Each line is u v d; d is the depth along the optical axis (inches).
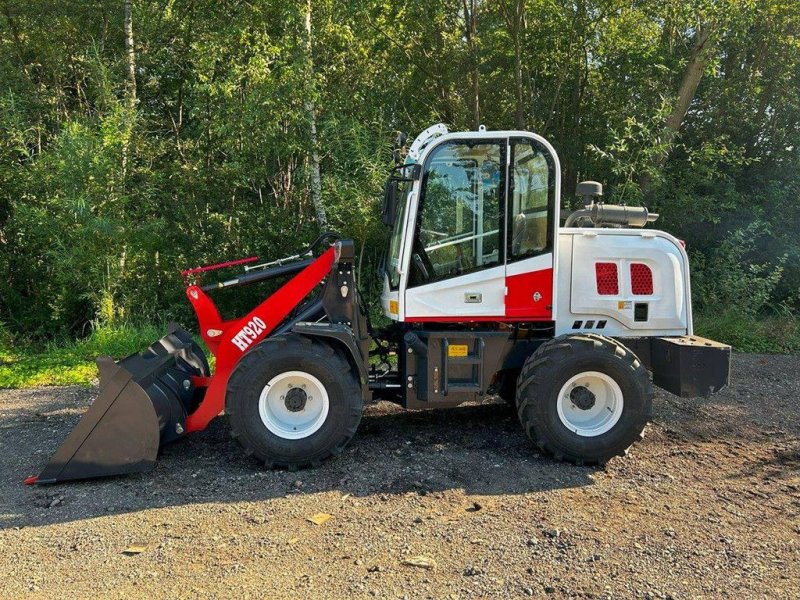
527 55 460.1
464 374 195.0
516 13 419.5
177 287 426.3
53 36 450.9
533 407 184.7
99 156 378.6
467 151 191.0
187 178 442.6
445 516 152.8
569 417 188.1
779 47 477.1
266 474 178.2
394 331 215.5
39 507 158.1
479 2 435.8
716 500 163.3
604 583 124.2
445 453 194.4
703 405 251.1
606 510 156.7
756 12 423.8
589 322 202.1
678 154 487.5
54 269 420.2
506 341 197.6
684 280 207.6
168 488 169.2
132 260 417.4
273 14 414.3
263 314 194.4
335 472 179.5
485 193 192.2
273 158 444.8
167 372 201.2
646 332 205.8
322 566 130.2
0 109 415.5
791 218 483.2
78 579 125.7
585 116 479.8
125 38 450.3
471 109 462.0
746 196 476.4
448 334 192.9
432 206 191.3
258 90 379.2
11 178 417.7
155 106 501.0
